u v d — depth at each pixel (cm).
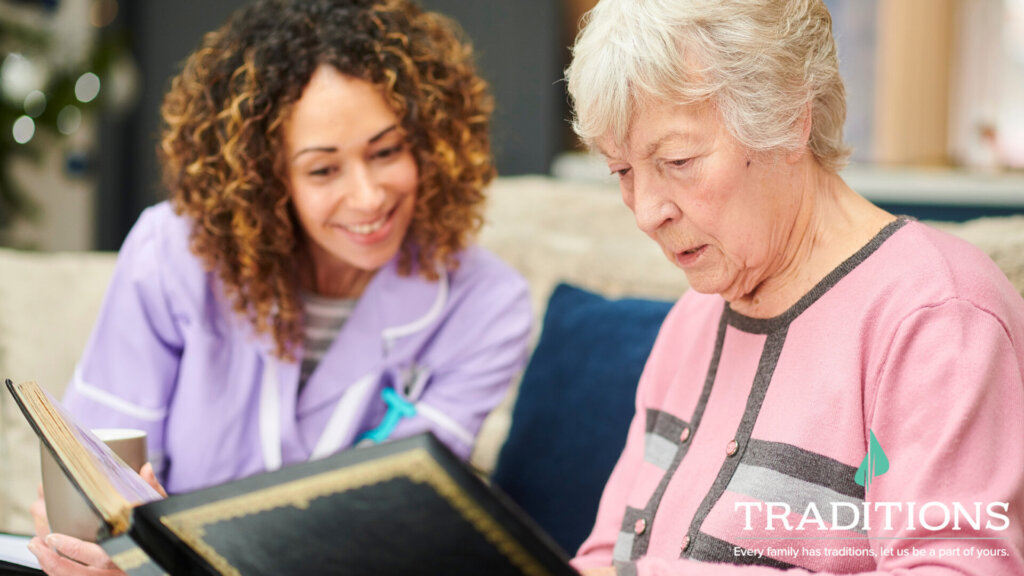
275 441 148
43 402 92
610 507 116
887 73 405
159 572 77
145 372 149
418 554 70
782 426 92
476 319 155
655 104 89
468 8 386
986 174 359
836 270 93
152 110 421
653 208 93
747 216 92
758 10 88
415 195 147
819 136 96
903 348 84
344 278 155
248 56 136
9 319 185
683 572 85
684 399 109
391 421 152
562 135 391
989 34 401
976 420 78
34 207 371
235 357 150
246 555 75
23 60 349
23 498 172
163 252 150
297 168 137
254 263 143
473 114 152
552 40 378
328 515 68
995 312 83
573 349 160
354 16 137
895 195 358
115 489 78
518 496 154
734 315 104
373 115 135
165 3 414
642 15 89
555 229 198
